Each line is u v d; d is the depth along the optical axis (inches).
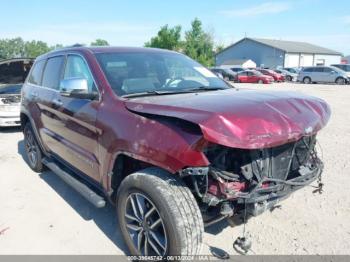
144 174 115.3
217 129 98.7
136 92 141.5
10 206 175.8
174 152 105.3
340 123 374.9
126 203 124.7
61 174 177.5
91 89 147.9
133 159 131.2
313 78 1317.7
